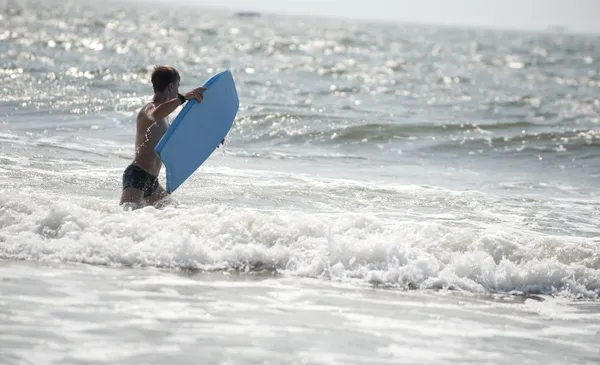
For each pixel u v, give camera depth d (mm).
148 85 72562
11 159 34688
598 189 40688
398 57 187750
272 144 49375
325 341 16484
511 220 30562
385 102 81438
